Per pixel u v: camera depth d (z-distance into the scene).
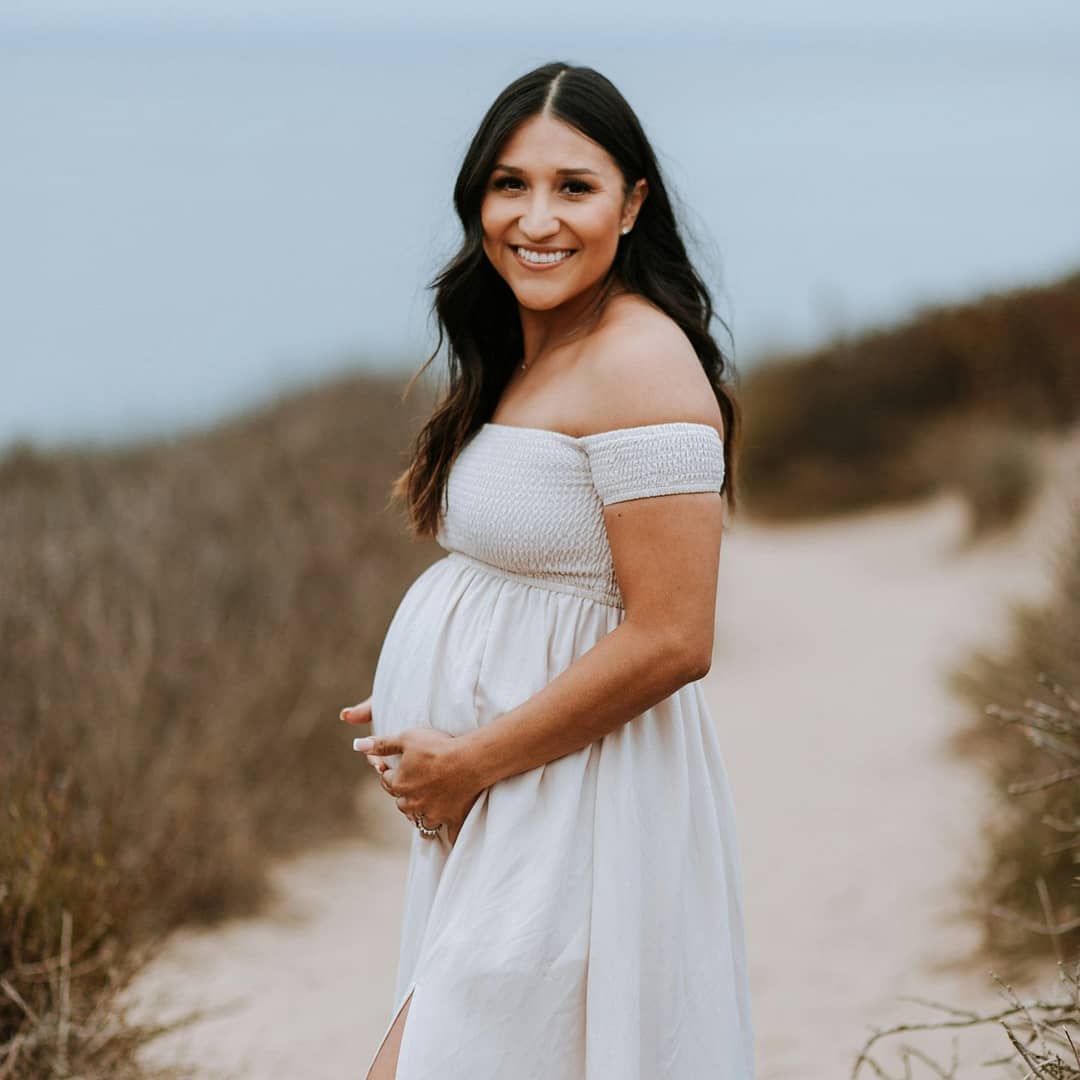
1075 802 3.62
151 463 8.84
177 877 4.33
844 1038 3.36
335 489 7.29
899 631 8.73
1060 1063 2.21
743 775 6.04
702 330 2.13
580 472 1.93
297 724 5.23
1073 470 10.27
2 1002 2.89
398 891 4.84
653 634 1.85
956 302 14.71
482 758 1.92
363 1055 3.54
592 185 2.00
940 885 4.22
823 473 14.16
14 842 3.18
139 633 4.84
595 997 1.86
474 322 2.20
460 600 2.07
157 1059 3.27
